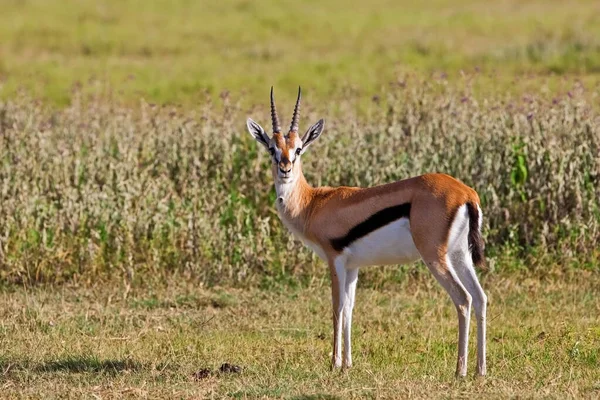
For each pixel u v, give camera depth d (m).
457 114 32.97
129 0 83.62
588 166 30.34
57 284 28.44
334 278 21.05
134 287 28.09
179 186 32.22
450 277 19.53
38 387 19.53
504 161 30.95
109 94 44.25
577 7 80.62
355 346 23.27
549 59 55.66
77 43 66.06
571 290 27.64
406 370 20.91
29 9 78.00
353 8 83.12
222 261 28.80
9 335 23.94
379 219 20.22
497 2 85.88
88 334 24.28
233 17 77.25
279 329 24.73
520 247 29.33
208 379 20.20
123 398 18.75
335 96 46.22
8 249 28.95
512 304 26.62
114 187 30.81
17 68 57.44
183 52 65.25
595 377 20.30
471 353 22.72
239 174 32.09
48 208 29.80
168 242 29.19
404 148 32.28
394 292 27.95
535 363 21.56
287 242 29.41
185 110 42.66
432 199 19.58
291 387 19.16
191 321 25.41
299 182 21.81
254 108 37.22
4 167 31.11
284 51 64.50
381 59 60.06
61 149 32.06
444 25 73.19
